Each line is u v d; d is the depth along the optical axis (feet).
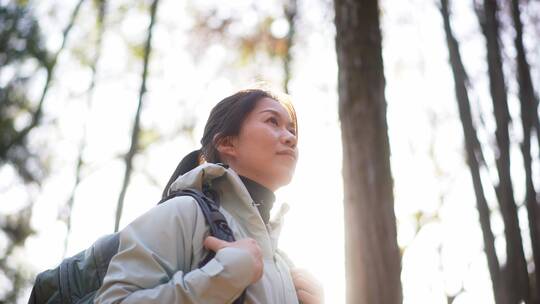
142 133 37.88
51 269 5.77
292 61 29.91
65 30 33.83
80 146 34.63
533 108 20.92
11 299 43.01
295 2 30.27
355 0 17.71
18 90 38.42
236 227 5.72
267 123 6.22
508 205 18.65
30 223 42.55
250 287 5.47
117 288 5.09
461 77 19.42
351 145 16.94
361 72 17.31
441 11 20.22
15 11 36.73
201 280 5.00
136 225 5.47
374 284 15.88
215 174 5.79
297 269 6.22
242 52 32.27
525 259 18.44
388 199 16.63
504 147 18.95
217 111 6.43
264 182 6.17
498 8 20.40
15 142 37.24
